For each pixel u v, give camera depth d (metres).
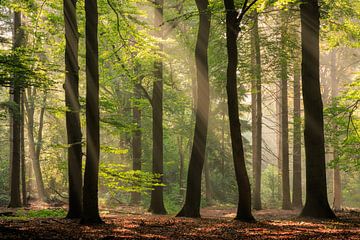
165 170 42.97
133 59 19.77
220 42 25.73
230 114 15.22
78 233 10.84
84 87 28.19
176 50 27.72
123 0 18.36
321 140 16.84
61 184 42.88
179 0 26.00
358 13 21.20
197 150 17.84
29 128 35.16
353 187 45.81
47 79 13.56
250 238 10.36
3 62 12.65
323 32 22.92
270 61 25.27
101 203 28.97
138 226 12.95
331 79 37.06
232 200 40.25
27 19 27.34
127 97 30.67
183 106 34.78
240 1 17.62
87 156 13.77
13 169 26.38
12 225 12.33
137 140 30.20
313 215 16.50
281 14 24.56
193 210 17.67
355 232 11.50
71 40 15.98
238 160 15.21
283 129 29.59
